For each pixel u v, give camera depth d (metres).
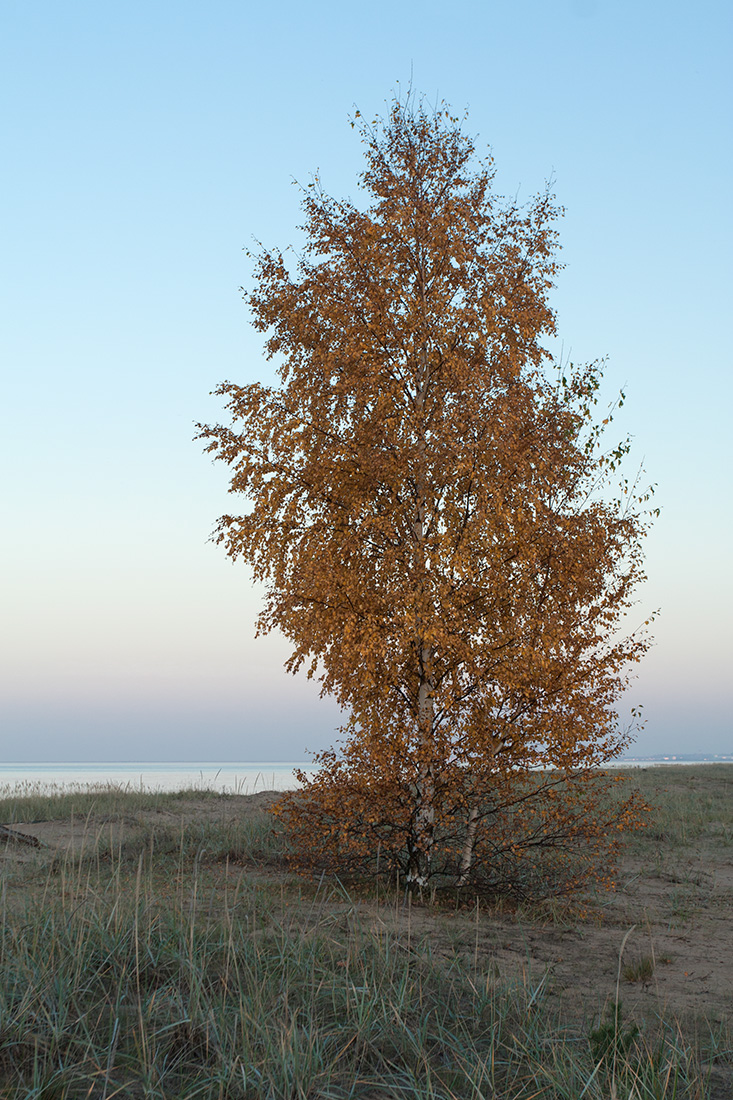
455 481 10.69
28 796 19.77
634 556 10.47
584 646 10.12
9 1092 3.76
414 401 11.16
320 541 10.56
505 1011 5.39
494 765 9.74
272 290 11.74
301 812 10.41
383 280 11.27
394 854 10.38
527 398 10.70
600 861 10.68
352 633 9.66
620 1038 4.81
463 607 10.07
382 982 5.50
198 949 5.87
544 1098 4.25
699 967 7.37
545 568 10.43
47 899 7.00
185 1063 4.26
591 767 9.81
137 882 6.55
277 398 10.99
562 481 10.61
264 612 10.98
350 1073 4.38
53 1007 4.60
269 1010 5.00
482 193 11.70
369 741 9.95
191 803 19.02
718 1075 4.75
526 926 8.74
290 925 7.09
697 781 27.16
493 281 11.26
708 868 12.91
